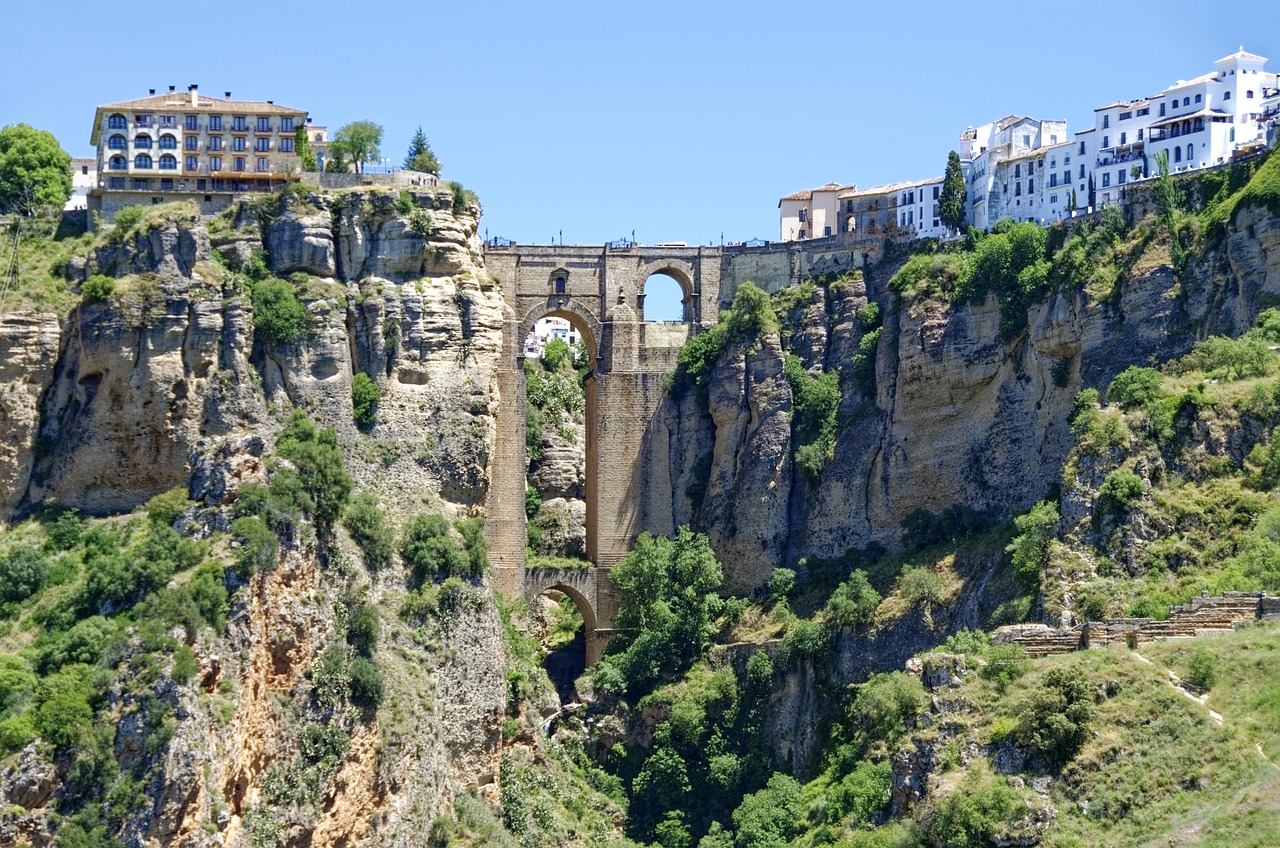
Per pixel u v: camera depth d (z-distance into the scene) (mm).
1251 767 169375
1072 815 172375
